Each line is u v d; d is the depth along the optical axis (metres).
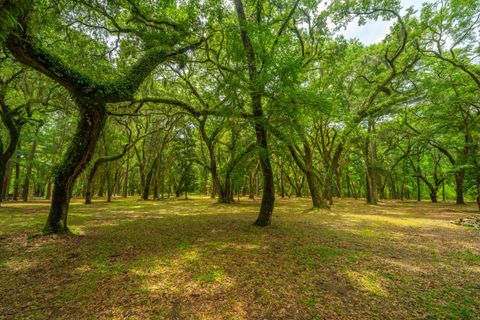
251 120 7.62
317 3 10.99
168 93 16.52
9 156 15.21
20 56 5.43
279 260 5.11
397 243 6.65
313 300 3.42
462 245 6.46
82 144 7.25
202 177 41.91
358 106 16.77
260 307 3.23
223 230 8.28
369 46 15.38
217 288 3.80
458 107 13.57
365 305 3.29
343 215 12.99
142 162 30.08
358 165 31.67
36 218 10.58
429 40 13.00
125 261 5.07
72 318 2.98
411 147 27.67
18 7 2.76
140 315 3.04
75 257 5.35
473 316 3.02
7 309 3.20
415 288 3.82
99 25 8.04
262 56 6.39
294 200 27.98
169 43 7.90
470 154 14.36
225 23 7.80
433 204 23.14
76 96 6.56
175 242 6.64
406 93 15.02
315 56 12.41
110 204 20.06
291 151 14.31
